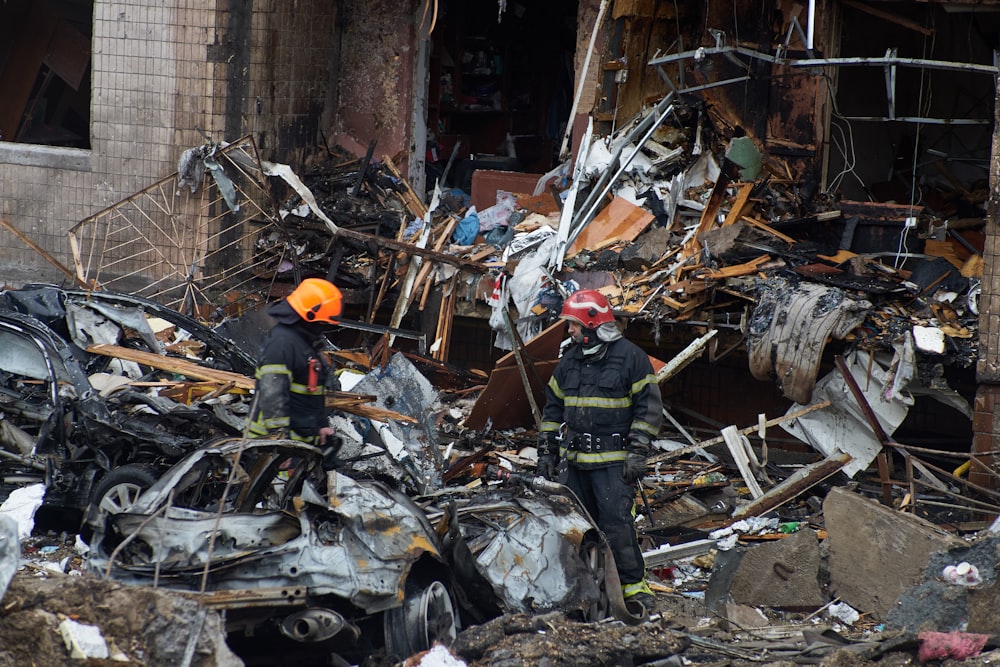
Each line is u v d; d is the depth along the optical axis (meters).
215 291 43.97
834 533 26.50
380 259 42.47
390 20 47.34
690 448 34.47
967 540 24.88
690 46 42.91
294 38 45.53
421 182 48.91
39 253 44.19
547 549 22.95
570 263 39.53
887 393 32.53
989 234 31.42
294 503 20.84
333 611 19.72
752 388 37.91
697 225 39.16
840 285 34.00
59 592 17.36
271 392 22.34
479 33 56.47
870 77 46.34
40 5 56.62
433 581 22.23
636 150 41.25
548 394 26.17
